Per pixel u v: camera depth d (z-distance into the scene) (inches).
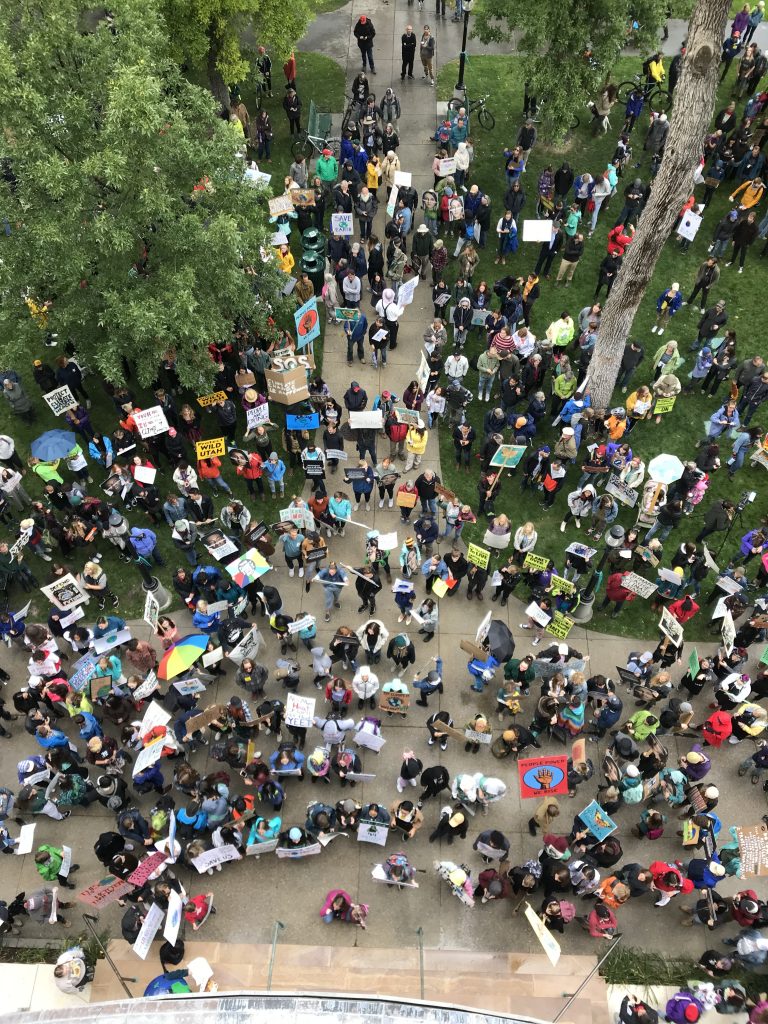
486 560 638.5
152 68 643.5
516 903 546.6
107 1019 346.6
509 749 589.3
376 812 534.3
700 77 581.9
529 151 1008.2
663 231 657.0
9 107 577.6
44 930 543.5
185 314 642.2
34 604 695.7
